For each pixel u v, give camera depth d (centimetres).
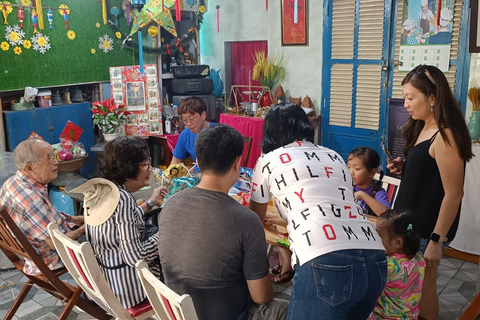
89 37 433
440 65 358
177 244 149
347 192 156
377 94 401
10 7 364
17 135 371
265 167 162
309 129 167
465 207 312
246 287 157
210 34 539
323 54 431
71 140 376
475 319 143
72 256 175
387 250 198
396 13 375
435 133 192
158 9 442
